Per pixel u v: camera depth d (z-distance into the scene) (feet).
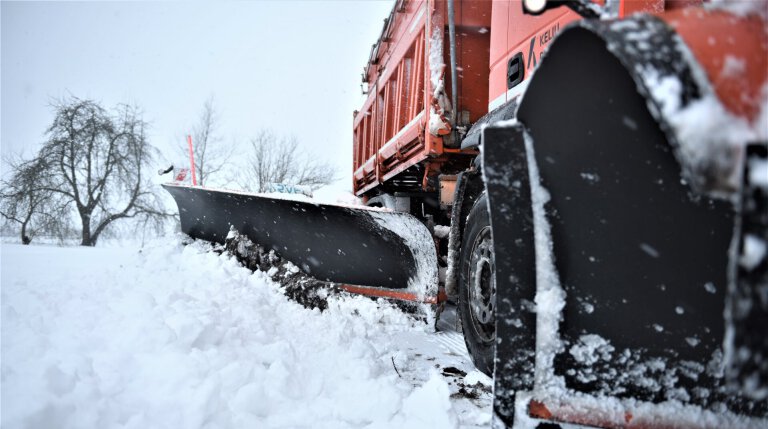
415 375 10.03
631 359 5.68
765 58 3.51
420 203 21.97
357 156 29.81
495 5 12.48
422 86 16.85
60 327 8.95
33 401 6.10
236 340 9.91
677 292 5.35
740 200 3.16
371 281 15.19
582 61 4.88
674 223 5.18
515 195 5.96
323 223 15.34
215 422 6.97
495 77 12.37
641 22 4.08
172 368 7.67
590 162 5.47
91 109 65.31
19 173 62.39
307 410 7.67
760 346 2.99
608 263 5.65
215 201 18.19
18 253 24.88
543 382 5.94
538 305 5.95
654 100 3.57
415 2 17.42
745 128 3.29
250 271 16.22
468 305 10.51
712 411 5.38
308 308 14.33
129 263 16.56
